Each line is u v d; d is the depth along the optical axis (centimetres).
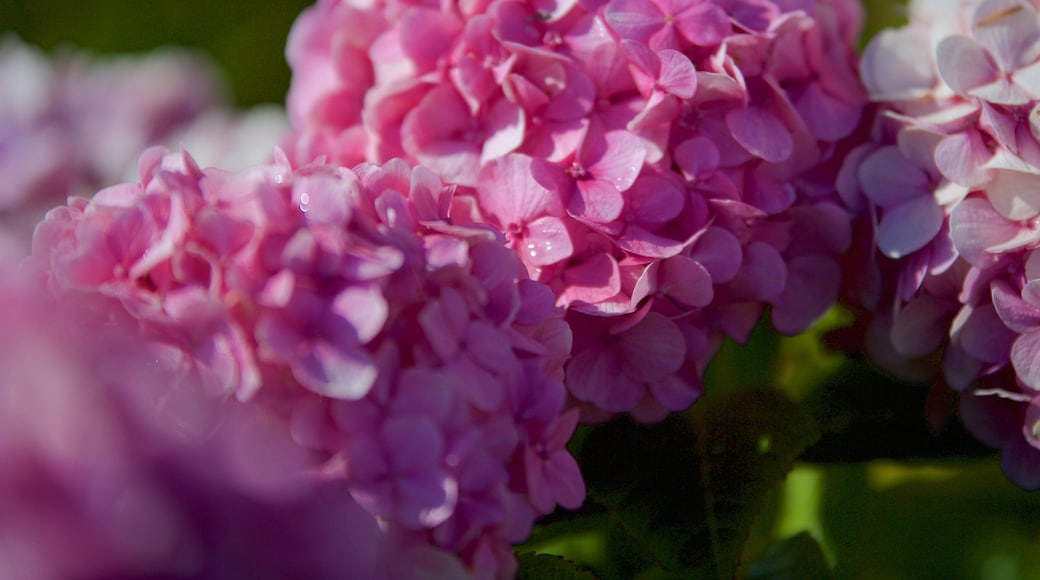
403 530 73
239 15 111
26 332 69
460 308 75
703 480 83
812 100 85
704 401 85
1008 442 83
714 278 81
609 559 86
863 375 87
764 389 84
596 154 81
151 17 111
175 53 105
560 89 82
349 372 73
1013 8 82
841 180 84
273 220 74
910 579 93
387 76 85
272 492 70
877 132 85
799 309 85
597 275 81
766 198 83
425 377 73
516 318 77
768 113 83
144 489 68
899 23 99
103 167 95
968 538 93
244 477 70
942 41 82
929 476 91
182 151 76
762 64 83
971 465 86
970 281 81
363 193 76
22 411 68
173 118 97
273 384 73
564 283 81
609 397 82
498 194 81
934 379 85
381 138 84
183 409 71
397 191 77
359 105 88
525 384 76
